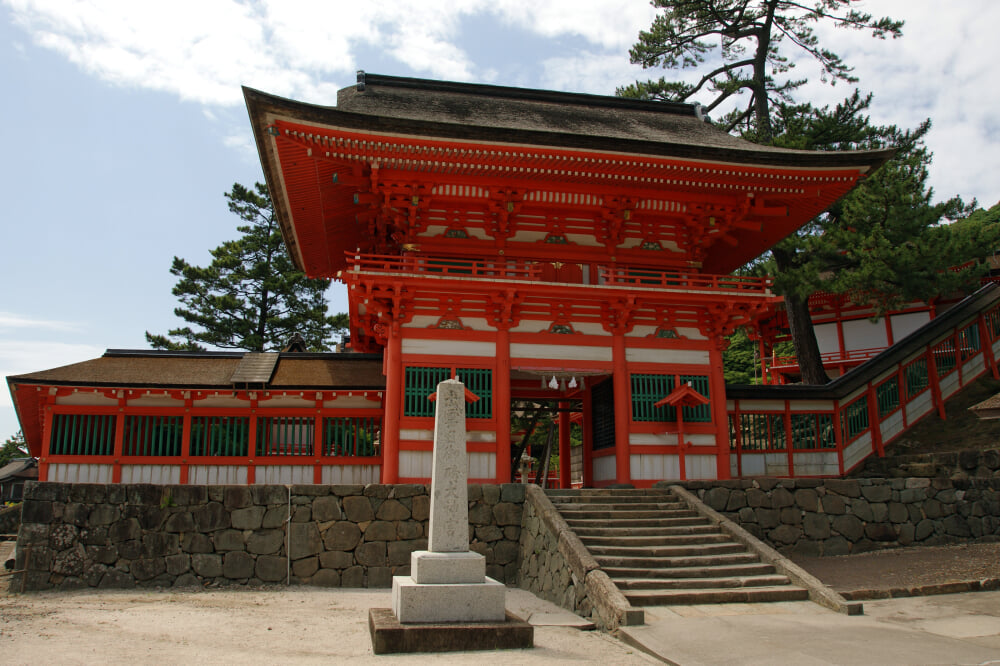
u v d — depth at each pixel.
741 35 38.88
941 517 20.25
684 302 23.55
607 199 23.59
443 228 23.36
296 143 20.38
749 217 25.80
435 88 28.52
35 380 22.28
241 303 54.16
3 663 9.01
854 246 29.50
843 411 26.89
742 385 25.91
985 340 30.33
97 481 22.66
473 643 10.20
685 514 17.72
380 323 22.84
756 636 10.91
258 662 9.35
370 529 18.06
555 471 46.47
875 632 11.09
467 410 21.69
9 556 22.48
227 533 17.56
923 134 34.59
